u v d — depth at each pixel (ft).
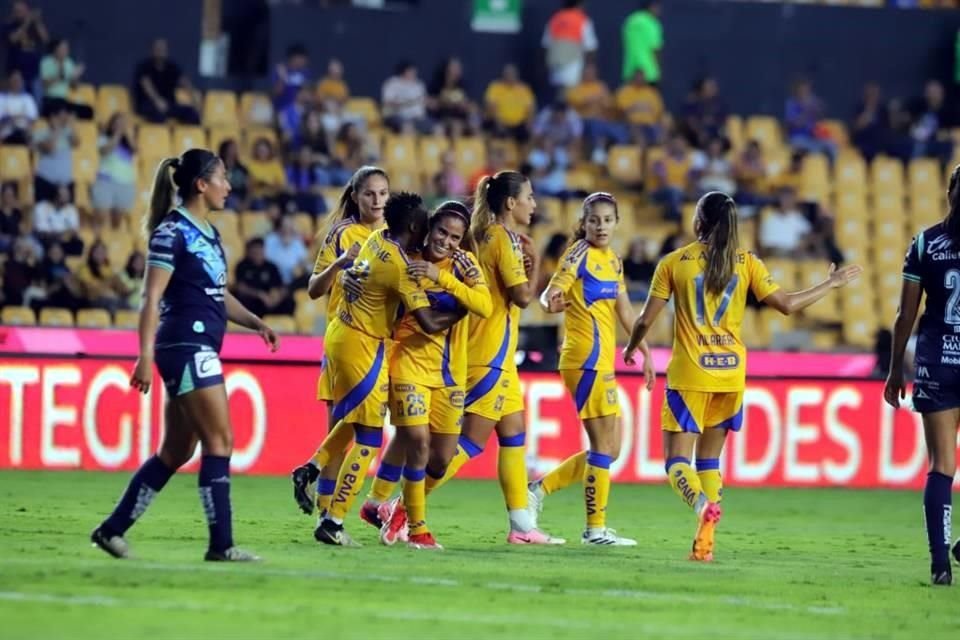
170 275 93.76
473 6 280.31
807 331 252.83
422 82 277.64
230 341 184.96
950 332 102.89
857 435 197.77
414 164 261.03
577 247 121.70
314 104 258.57
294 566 99.04
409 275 109.81
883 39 296.30
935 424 103.81
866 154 284.61
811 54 294.25
